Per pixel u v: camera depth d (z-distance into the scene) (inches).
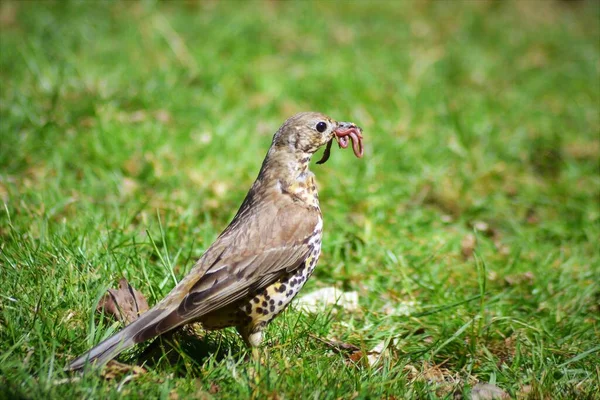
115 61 657.0
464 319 387.5
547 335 378.6
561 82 770.2
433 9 921.5
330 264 437.1
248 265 311.1
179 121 580.1
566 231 511.8
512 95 719.1
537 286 431.8
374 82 689.0
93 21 728.3
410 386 314.0
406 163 570.3
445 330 376.8
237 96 639.8
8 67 615.2
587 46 859.4
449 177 568.4
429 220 494.9
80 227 407.5
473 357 352.8
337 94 658.8
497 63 792.9
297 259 321.1
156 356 316.8
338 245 446.3
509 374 338.3
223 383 295.4
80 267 361.4
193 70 656.4
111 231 408.5
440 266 442.3
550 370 332.5
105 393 274.1
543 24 935.7
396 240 466.6
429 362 351.3
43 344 290.0
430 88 693.3
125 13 759.7
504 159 609.9
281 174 332.2
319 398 288.4
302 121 333.7
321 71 692.1
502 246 494.3
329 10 870.4
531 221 529.7
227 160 540.1
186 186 503.8
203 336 341.1
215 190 502.0
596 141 654.5
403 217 502.0
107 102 574.2
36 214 422.9
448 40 837.8
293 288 325.4
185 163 528.7
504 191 565.9
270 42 752.3
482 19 909.2
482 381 339.9
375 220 486.6
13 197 438.6
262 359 313.3
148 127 554.6
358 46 772.6
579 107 707.4
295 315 358.9
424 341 373.7
